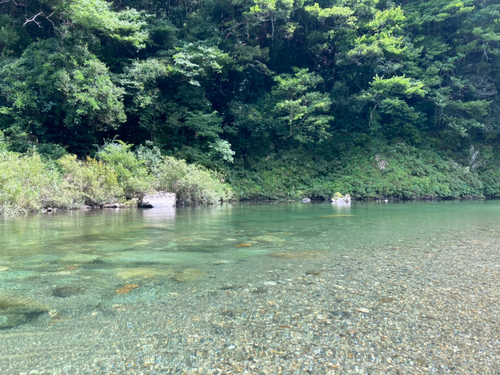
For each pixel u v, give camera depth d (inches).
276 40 804.0
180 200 455.8
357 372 41.8
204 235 161.3
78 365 42.8
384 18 769.6
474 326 55.6
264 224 211.6
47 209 328.2
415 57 781.9
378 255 111.5
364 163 717.9
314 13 736.3
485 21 826.8
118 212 318.0
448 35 873.5
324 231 176.7
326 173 708.7
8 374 40.3
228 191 561.6
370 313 60.6
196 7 860.0
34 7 585.3
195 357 45.0
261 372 41.5
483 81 817.5
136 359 44.4
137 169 453.7
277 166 690.8
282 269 92.5
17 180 311.9
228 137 745.0
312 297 68.9
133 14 663.8
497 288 75.5
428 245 131.2
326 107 704.4
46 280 81.3
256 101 797.2
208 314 59.7
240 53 716.0
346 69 818.2
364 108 821.2
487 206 424.5
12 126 455.8
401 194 650.2
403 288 75.2
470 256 109.7
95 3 568.4
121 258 107.1
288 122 705.6
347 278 83.1
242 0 726.5
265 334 51.8
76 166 381.4
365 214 294.0
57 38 557.9
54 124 515.8
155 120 629.0
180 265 97.4
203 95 693.3
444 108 810.2
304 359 44.8
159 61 612.4
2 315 58.9
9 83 492.4
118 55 641.6
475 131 824.9
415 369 42.7
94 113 482.3
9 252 117.0
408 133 800.3
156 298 68.2
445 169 725.3
